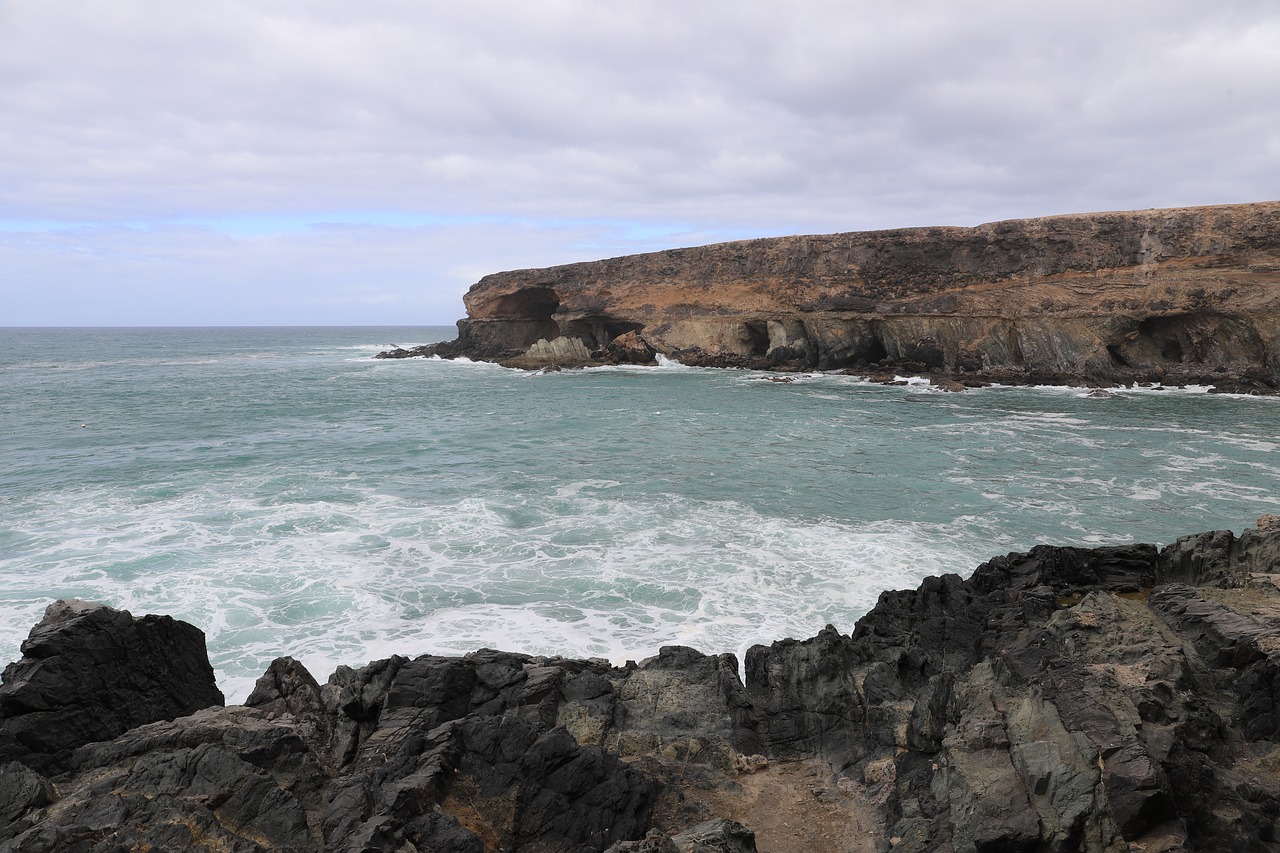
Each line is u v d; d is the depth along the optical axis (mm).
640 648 14914
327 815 7488
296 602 16844
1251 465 29578
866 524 22328
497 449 33812
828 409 46125
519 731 8805
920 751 9789
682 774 9938
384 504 24344
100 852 6344
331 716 10172
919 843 7355
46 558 19109
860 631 13938
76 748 8680
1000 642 12500
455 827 7398
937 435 36719
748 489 26344
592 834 8141
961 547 20250
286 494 25453
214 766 7652
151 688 10047
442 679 10359
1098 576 15641
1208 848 6379
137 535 20984
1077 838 6480
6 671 9047
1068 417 41969
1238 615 9656
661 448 33875
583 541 20875
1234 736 7641
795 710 11344
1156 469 29000
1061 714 7488
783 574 18469
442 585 17922
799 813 9344
